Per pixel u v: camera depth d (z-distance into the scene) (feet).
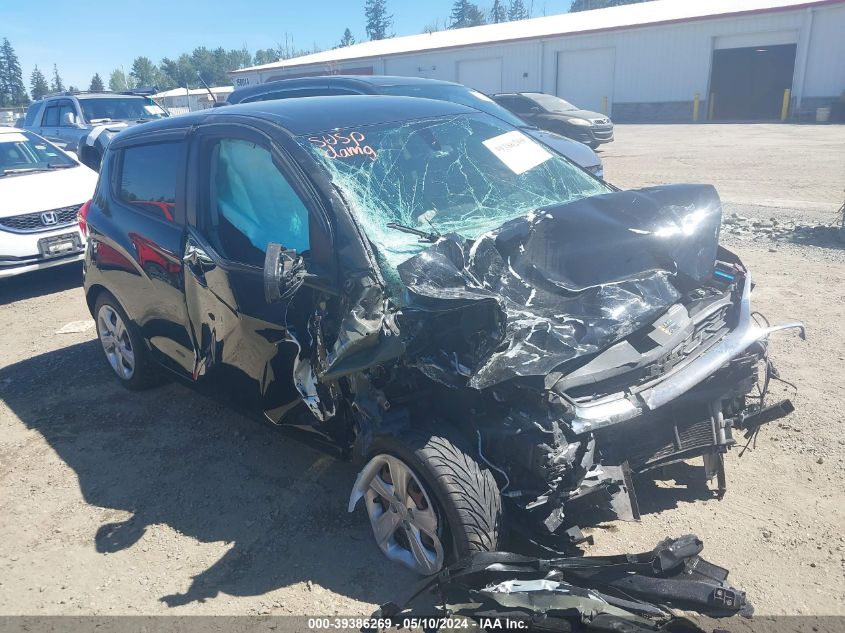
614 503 9.30
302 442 11.94
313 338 10.28
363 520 11.69
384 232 10.77
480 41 113.19
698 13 96.99
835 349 16.76
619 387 9.29
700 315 10.55
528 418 8.68
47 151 30.96
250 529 11.68
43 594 10.51
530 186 13.34
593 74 105.91
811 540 10.40
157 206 14.25
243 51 429.38
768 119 90.33
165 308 14.03
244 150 12.55
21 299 26.18
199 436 14.92
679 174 45.73
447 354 9.13
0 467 14.21
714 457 10.82
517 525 9.40
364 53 130.00
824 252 25.16
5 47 401.90
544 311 9.75
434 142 13.15
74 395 17.26
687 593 8.18
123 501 12.77
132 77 421.59
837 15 84.69
